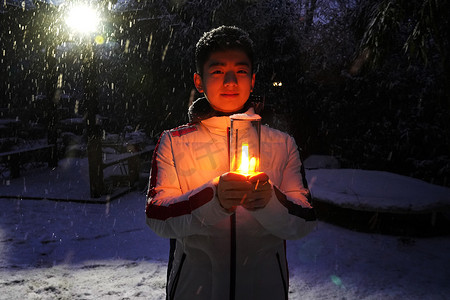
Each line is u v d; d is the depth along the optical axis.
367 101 9.40
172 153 1.40
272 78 10.41
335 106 9.77
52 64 10.32
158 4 11.28
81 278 3.85
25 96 15.91
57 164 10.68
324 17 10.69
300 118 10.48
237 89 1.32
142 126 13.55
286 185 1.41
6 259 4.30
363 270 4.09
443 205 5.11
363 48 6.02
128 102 14.18
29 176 9.31
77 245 4.81
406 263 4.29
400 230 5.25
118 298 3.46
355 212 5.58
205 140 1.41
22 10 8.96
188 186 1.37
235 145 1.12
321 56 10.11
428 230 5.26
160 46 12.27
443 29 6.43
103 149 11.86
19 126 14.41
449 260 4.38
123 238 5.09
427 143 8.72
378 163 9.18
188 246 1.33
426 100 8.70
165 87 12.95
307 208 1.28
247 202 1.05
